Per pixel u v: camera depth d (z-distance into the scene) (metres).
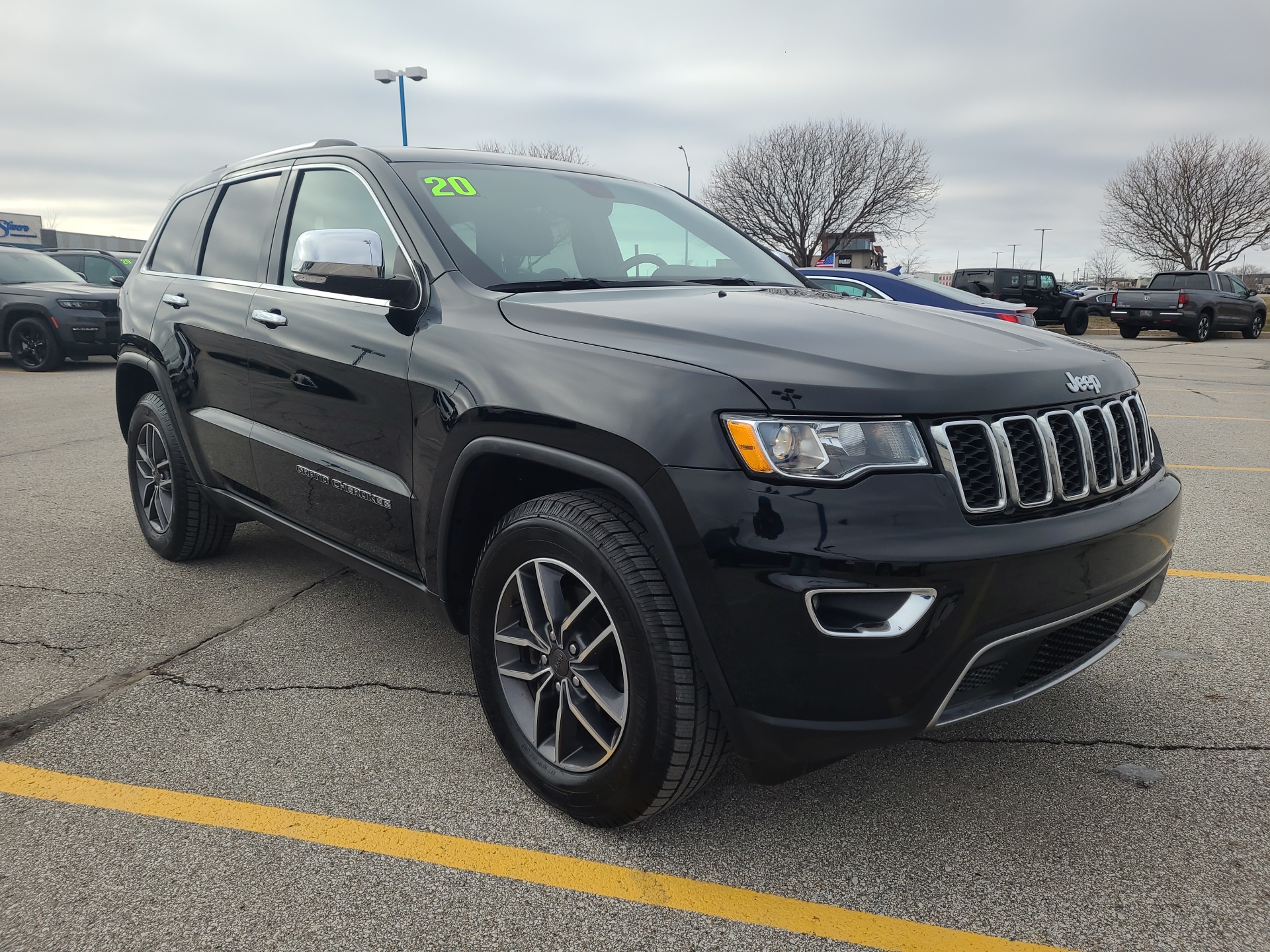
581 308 2.32
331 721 2.72
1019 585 1.87
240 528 4.84
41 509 5.13
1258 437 7.95
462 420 2.29
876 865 2.08
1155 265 47.94
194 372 3.61
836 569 1.75
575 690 2.17
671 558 1.87
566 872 2.04
